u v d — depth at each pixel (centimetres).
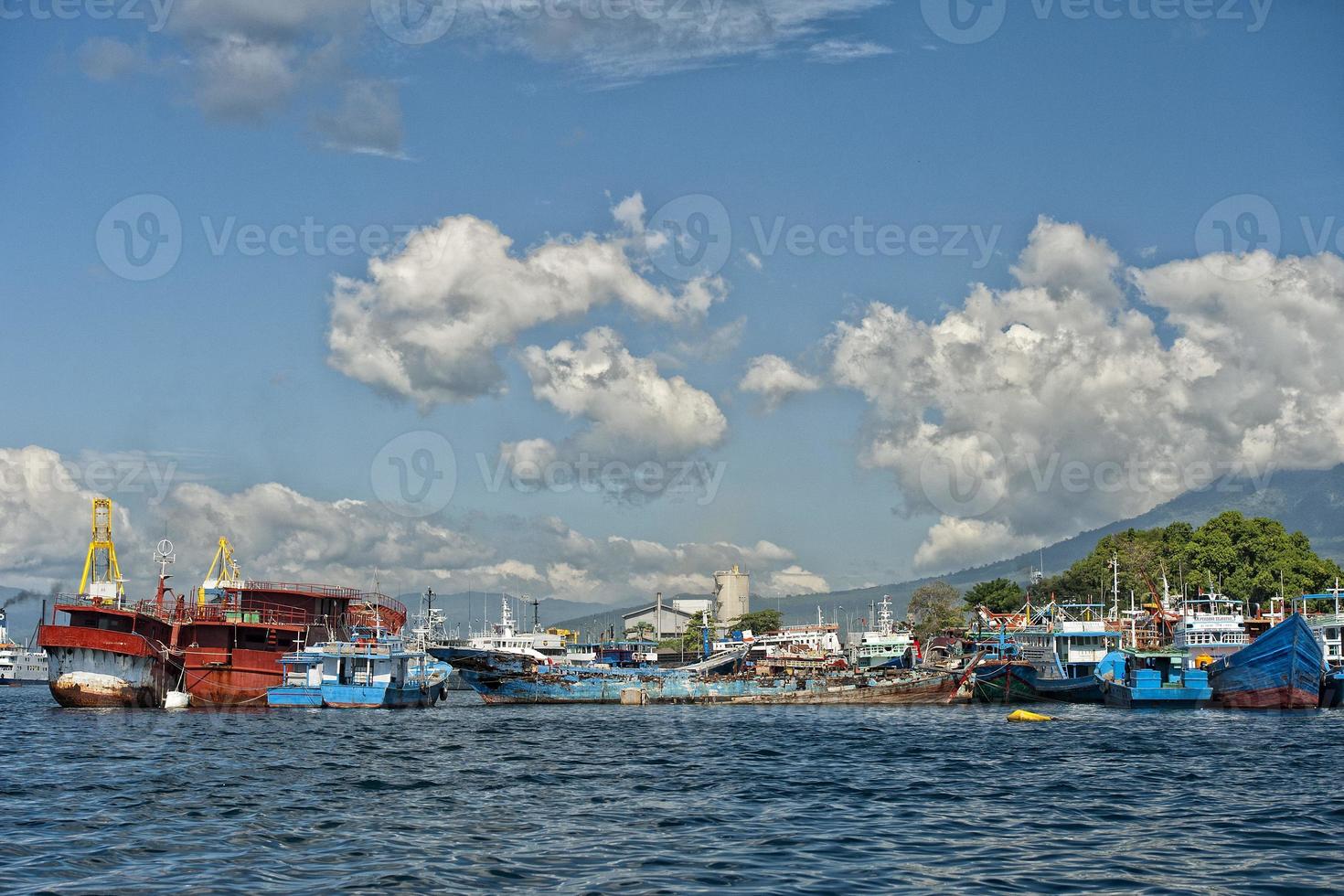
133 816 5641
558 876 4375
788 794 6519
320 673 14462
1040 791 6600
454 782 7031
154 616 13888
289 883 4247
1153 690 14375
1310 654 13612
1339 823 5484
